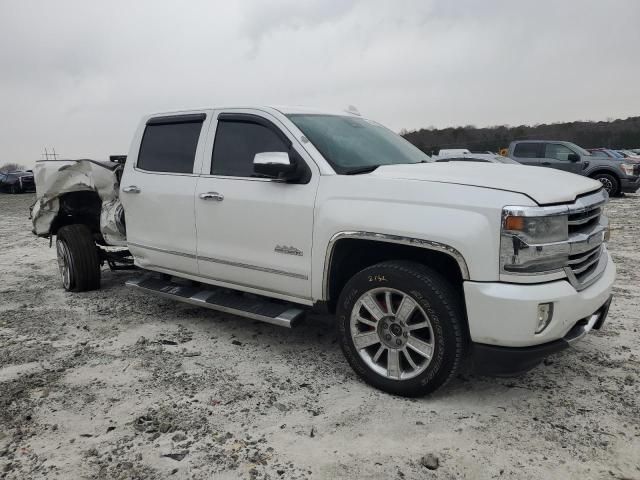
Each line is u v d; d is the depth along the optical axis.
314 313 4.01
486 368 3.11
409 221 3.18
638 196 17.00
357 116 4.91
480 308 2.98
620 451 2.77
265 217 3.91
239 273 4.21
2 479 2.63
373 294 3.42
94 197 6.48
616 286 5.85
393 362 3.40
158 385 3.64
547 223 2.92
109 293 6.15
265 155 3.66
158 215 4.76
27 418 3.21
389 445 2.86
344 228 3.45
